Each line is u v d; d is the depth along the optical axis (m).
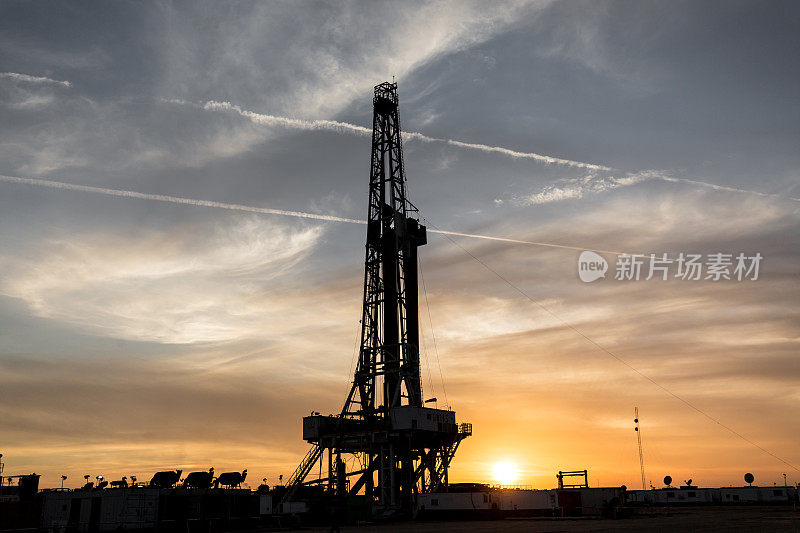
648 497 118.56
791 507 102.75
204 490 67.62
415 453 89.88
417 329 93.69
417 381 90.25
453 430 89.25
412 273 95.69
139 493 64.06
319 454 89.25
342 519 74.00
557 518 75.62
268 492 84.06
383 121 102.31
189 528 61.00
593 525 57.44
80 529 62.00
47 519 65.38
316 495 85.00
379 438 85.56
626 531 47.03
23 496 66.19
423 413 85.00
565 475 87.81
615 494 82.69
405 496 80.44
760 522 57.06
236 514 68.94
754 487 114.44
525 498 79.31
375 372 91.19
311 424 90.81
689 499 116.81
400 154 100.56
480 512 77.00
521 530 51.03
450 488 87.81
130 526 62.59
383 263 95.19
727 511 88.69
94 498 63.88
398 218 96.62
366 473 87.31
